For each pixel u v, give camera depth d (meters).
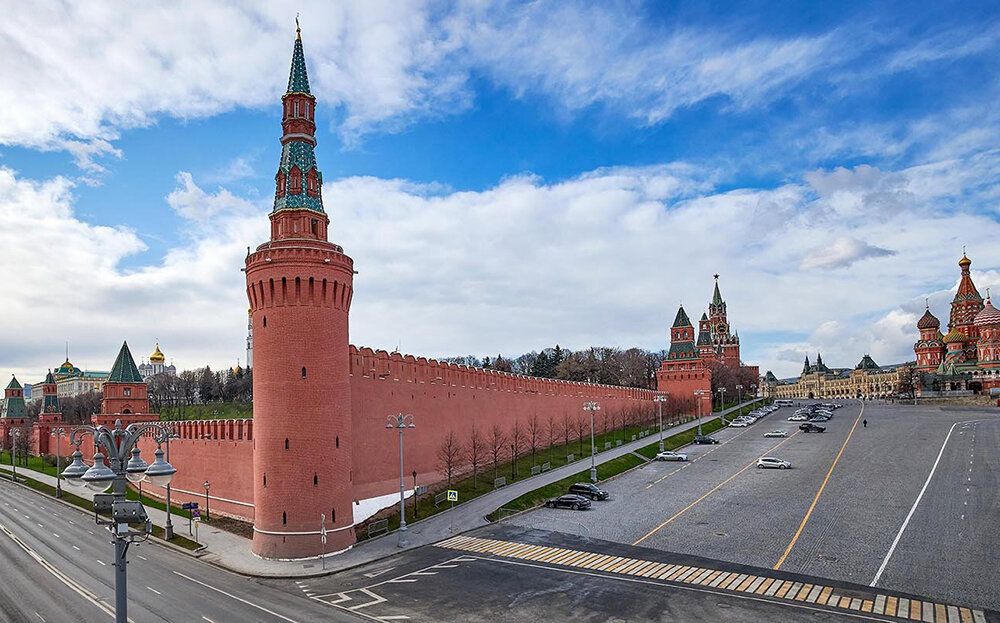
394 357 74.75
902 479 77.19
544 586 44.09
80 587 46.66
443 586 44.75
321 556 53.94
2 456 148.00
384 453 71.75
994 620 37.47
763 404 193.75
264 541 54.53
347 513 56.66
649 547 53.47
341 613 40.06
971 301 195.75
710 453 105.81
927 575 45.34
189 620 39.31
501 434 93.69
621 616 38.47
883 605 39.81
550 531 59.53
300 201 59.06
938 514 61.12
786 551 51.50
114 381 120.69
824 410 157.38
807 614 38.41
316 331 56.47
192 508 65.62
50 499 93.44
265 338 56.62
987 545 51.69
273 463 54.97
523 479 83.06
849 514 62.34
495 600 41.62
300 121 60.78
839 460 92.38
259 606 41.88
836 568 47.12
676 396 159.88
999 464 82.62
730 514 64.06
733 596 41.56
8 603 42.97
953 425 120.31
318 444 55.25
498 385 95.88
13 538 64.88
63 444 140.25
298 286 56.38
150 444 95.25
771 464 89.69
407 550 54.69
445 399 83.50
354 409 67.75
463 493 74.56
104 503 23.78
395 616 39.28
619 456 100.56
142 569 52.06
